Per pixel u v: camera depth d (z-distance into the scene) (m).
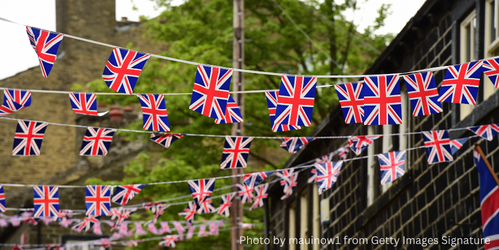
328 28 21.50
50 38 5.43
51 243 21.91
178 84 20.50
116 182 19.70
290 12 21.41
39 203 7.86
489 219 7.77
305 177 15.37
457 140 7.70
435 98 6.27
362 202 12.61
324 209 14.34
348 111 6.30
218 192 19.70
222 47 20.78
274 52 21.89
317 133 14.27
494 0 9.02
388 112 6.29
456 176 9.47
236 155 7.43
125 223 13.84
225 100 5.98
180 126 20.66
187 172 19.30
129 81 5.80
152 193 19.67
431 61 10.49
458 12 9.77
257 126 21.58
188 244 19.67
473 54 9.41
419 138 10.70
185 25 21.16
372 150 12.55
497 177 7.92
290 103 6.08
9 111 6.18
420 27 10.77
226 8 21.12
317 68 22.17
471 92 6.16
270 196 17.91
